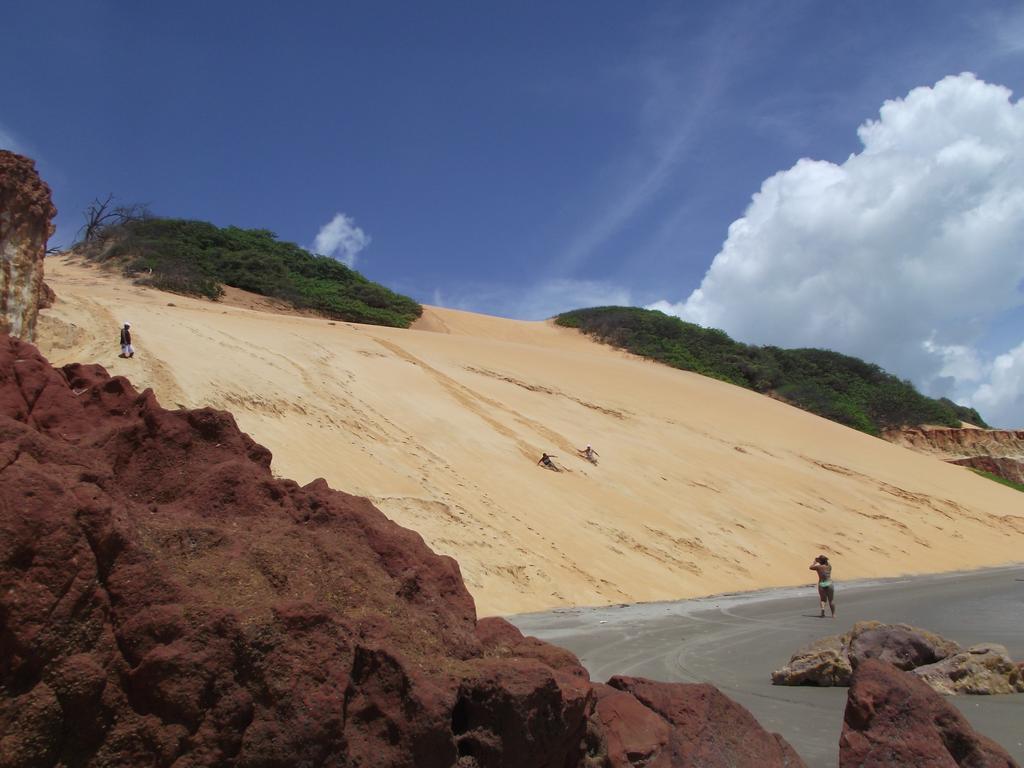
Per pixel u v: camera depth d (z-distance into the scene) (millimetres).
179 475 5797
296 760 4105
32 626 3926
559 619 16469
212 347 25984
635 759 5434
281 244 74188
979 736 6188
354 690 4543
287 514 5852
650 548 24031
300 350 30344
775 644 14766
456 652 5305
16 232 18000
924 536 36594
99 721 4023
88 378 7000
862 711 6230
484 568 18172
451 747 4500
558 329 85500
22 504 4051
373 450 22531
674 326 84500
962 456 76750
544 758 4789
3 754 3762
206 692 4113
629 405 42969
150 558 4387
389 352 37000
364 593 5258
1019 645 15328
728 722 6230
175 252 58844
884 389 86125
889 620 18453
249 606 4469
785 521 32094
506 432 29906
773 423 49031
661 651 13703
